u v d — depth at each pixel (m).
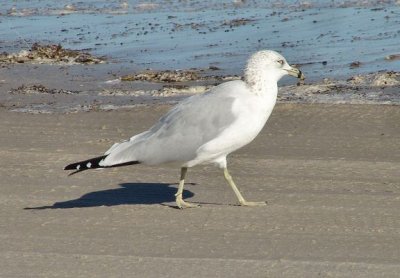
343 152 15.68
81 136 17.14
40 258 10.36
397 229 11.38
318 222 11.70
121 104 20.27
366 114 18.17
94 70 25.05
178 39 29.31
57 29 32.94
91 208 12.52
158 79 23.14
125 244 10.88
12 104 20.48
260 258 10.29
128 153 12.12
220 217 12.02
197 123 12.17
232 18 33.25
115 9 37.56
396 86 20.77
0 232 11.40
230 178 12.58
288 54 25.62
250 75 12.38
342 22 30.62
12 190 13.44
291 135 16.92
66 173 14.46
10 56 27.28
